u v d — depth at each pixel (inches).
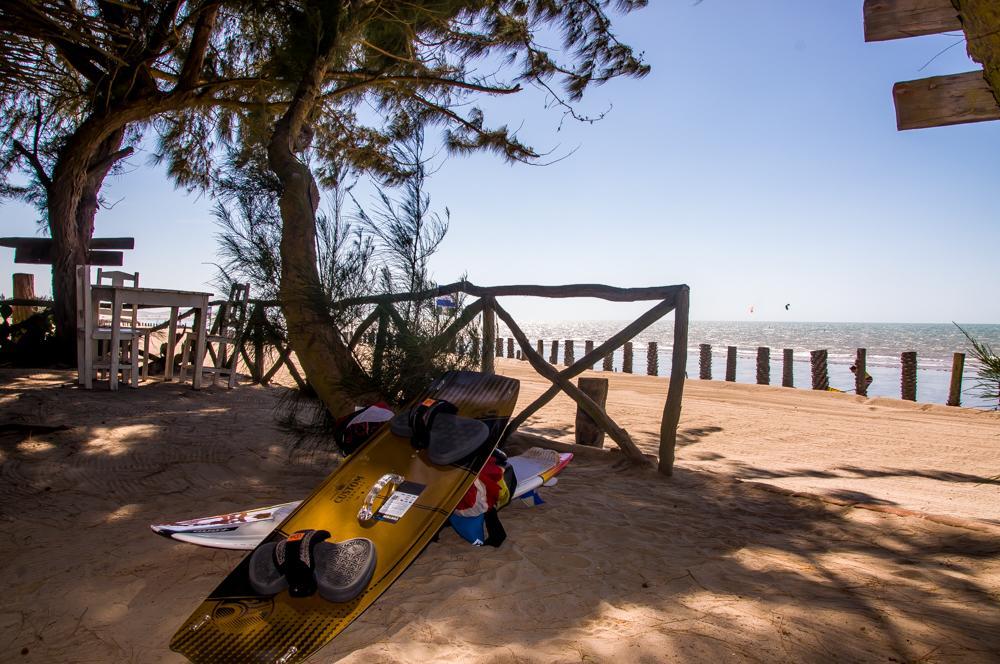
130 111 271.9
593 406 214.4
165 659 87.6
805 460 261.1
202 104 273.6
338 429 156.8
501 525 135.9
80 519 139.3
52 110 319.3
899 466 255.0
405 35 276.5
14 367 313.4
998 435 339.6
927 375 1075.9
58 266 326.3
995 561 123.9
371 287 188.2
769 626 95.9
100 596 105.1
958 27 70.3
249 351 283.9
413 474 125.2
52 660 87.1
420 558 126.0
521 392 436.8
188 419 224.4
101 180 349.1
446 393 155.6
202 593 107.0
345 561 96.3
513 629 95.4
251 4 237.1
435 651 88.0
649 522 154.2
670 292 199.9
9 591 106.3
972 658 85.0
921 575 117.6
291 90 240.8
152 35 243.0
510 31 308.7
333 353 186.5
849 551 134.9
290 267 186.7
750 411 406.9
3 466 163.8
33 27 191.2
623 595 109.3
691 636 92.2
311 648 84.9
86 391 248.7
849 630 94.2
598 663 84.4
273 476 179.8
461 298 200.4
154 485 163.3
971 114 71.1
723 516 161.8
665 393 511.8
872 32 74.4
